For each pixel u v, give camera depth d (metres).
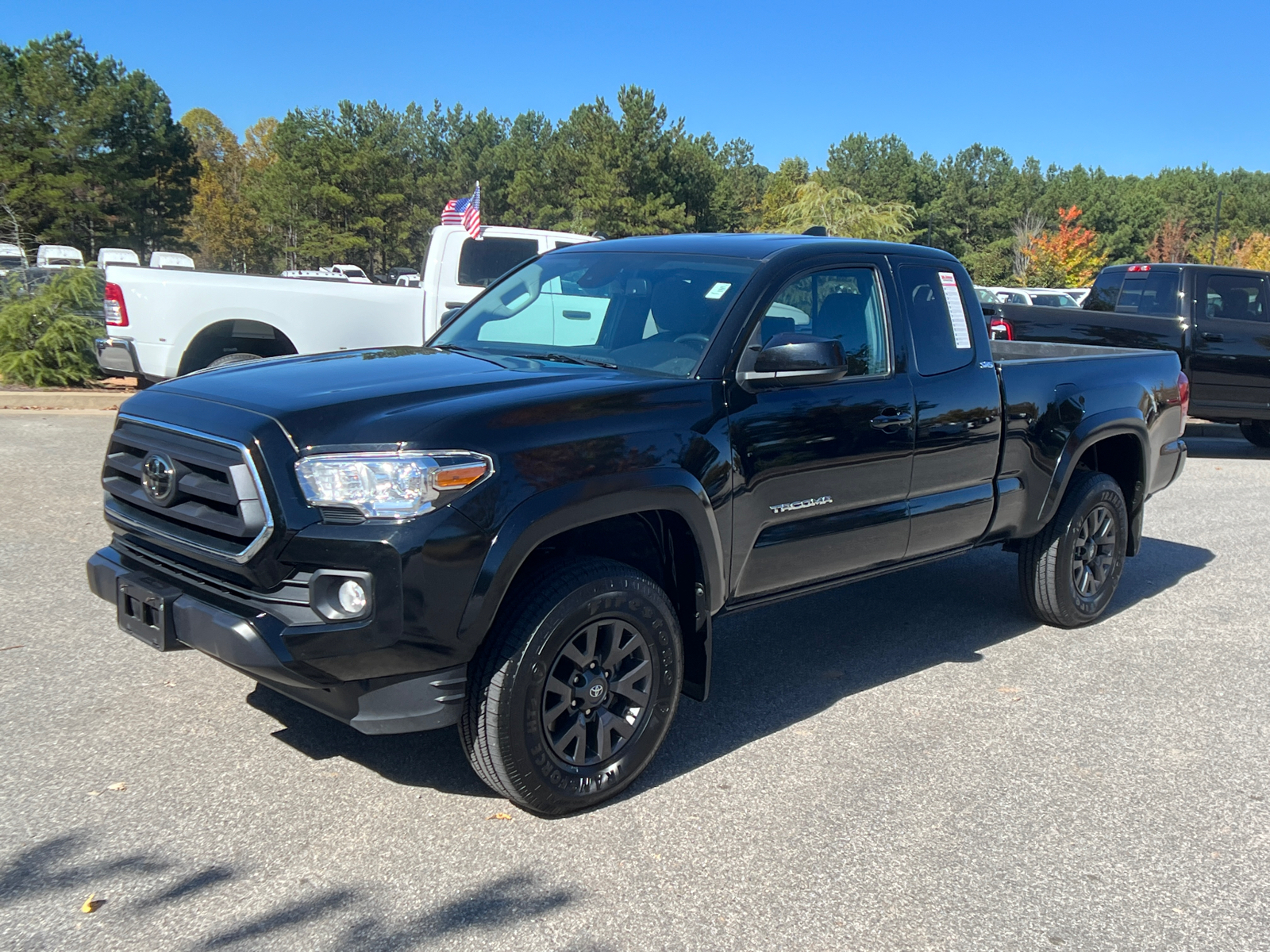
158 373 9.25
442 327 4.98
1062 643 5.53
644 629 3.57
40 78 58.84
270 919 2.86
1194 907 3.12
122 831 3.28
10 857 3.11
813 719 4.43
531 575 3.39
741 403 3.89
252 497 3.08
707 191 57.97
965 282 5.01
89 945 2.71
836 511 4.29
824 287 4.37
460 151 79.25
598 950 2.79
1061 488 5.38
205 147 117.62
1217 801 3.80
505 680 3.23
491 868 3.17
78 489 7.64
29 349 12.14
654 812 3.56
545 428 3.33
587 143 56.81
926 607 6.12
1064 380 5.39
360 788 3.63
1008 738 4.29
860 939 2.89
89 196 61.25
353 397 3.29
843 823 3.54
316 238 68.88
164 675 4.51
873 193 81.00
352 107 72.25
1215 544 7.85
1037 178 92.31
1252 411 11.91
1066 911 3.07
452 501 3.09
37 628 4.96
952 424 4.72
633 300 4.32
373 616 3.02
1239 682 5.02
